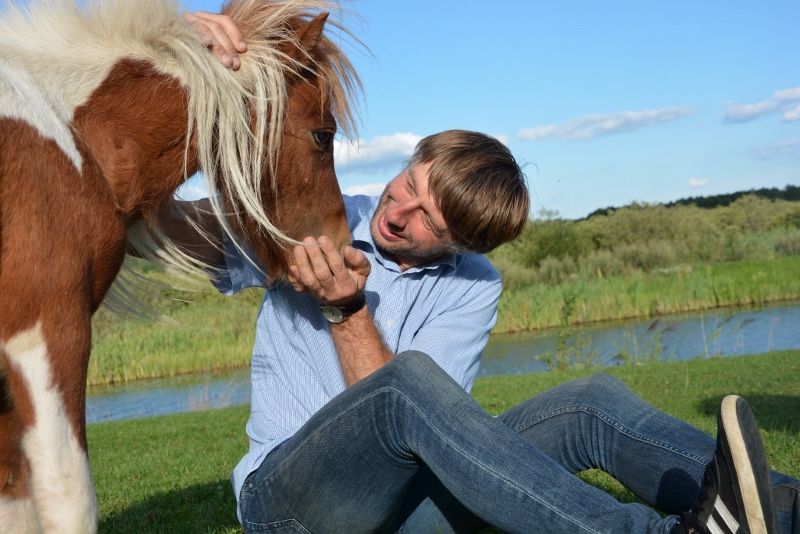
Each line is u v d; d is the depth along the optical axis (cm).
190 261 247
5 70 186
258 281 255
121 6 216
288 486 218
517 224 233
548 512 186
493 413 659
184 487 441
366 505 219
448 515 237
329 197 248
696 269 2209
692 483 210
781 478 194
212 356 1512
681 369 874
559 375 938
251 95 226
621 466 226
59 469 169
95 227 190
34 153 179
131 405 1168
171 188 225
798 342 1255
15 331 171
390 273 256
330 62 248
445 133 238
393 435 205
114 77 210
